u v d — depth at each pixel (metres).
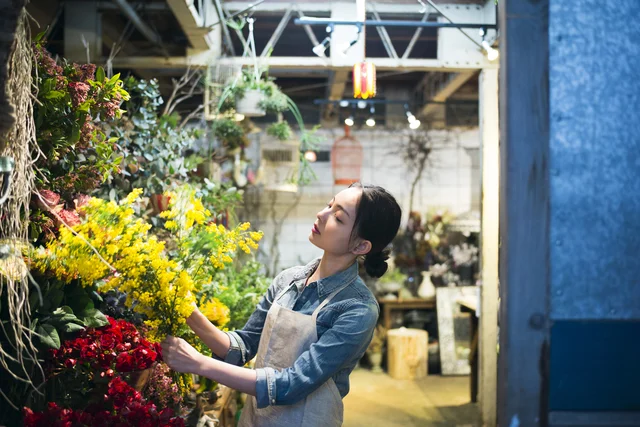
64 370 1.92
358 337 1.75
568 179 1.38
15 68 1.52
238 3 4.55
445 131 8.14
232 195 4.75
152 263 1.67
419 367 6.79
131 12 3.91
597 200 1.38
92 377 1.96
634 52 1.39
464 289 7.21
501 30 1.39
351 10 4.56
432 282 7.79
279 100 4.70
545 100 1.38
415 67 4.65
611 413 1.37
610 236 1.37
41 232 1.88
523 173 1.37
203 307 2.45
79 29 4.34
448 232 7.97
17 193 1.58
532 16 1.38
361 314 1.77
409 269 7.81
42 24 4.21
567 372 1.38
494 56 3.98
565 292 1.37
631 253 1.37
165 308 1.69
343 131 8.14
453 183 8.14
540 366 1.36
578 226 1.37
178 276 1.72
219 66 4.64
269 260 8.11
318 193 8.15
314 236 1.91
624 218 1.38
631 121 1.38
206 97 4.71
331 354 1.71
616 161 1.38
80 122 1.97
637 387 1.38
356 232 1.84
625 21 1.39
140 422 1.73
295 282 1.93
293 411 1.75
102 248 1.67
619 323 1.39
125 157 3.09
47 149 1.95
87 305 1.99
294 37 5.80
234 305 3.61
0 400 1.80
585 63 1.39
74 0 4.31
